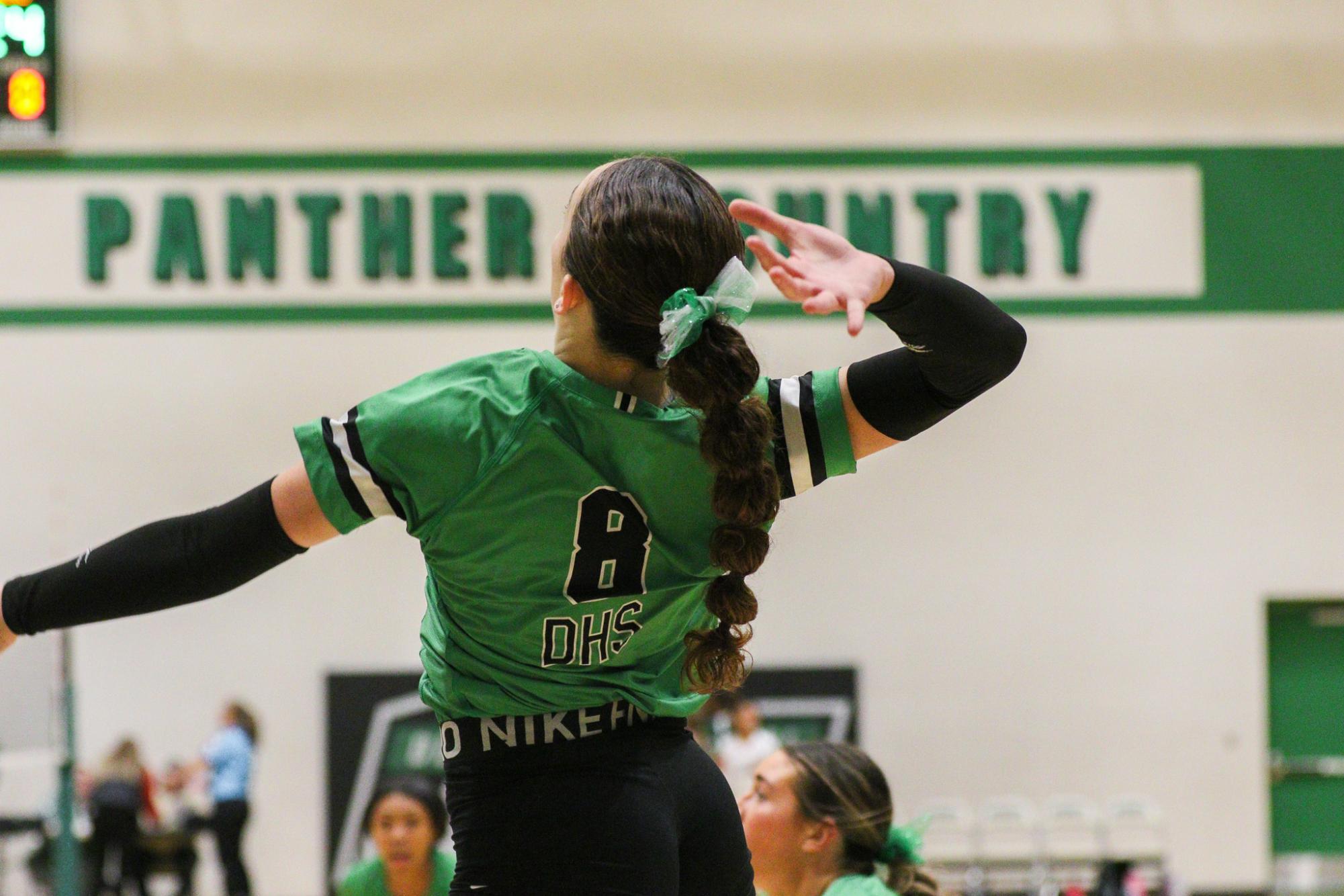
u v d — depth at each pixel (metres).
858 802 9.08
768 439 5.18
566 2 35.53
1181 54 36.00
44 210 34.81
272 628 34.59
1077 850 34.31
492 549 5.15
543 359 5.27
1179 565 35.47
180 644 34.41
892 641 35.19
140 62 34.97
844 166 35.69
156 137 34.97
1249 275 35.94
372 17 35.28
